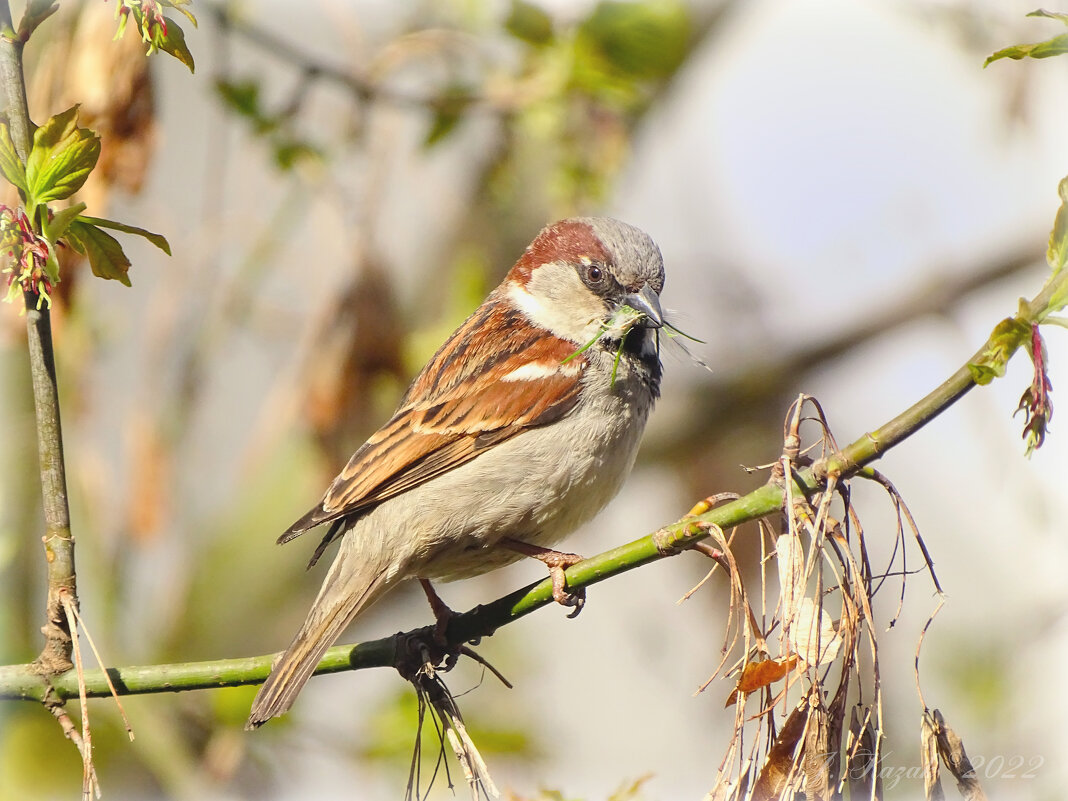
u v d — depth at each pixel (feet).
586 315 28.60
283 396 35.42
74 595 19.94
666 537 19.27
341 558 27.12
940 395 16.83
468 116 35.76
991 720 34.96
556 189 36.24
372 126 35.68
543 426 27.37
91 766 18.94
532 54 35.35
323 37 39.45
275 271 36.96
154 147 28.22
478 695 39.78
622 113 37.32
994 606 38.14
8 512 31.96
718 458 45.52
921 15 37.81
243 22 33.76
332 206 34.96
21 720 33.24
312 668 22.38
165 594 37.99
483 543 27.45
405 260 40.78
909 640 37.73
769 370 44.93
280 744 34.32
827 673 16.52
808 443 44.42
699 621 43.93
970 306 44.32
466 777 19.86
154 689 21.08
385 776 33.14
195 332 36.63
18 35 18.20
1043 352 16.12
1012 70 36.29
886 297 44.83
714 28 41.63
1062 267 16.28
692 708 43.01
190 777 33.04
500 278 41.01
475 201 40.52
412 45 35.32
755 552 37.76
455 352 28.66
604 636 46.01
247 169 37.50
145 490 34.91
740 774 16.44
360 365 34.40
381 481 26.78
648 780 20.51
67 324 33.63
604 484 28.09
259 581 38.34
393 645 22.38
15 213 17.54
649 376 28.86
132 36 27.76
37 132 17.46
